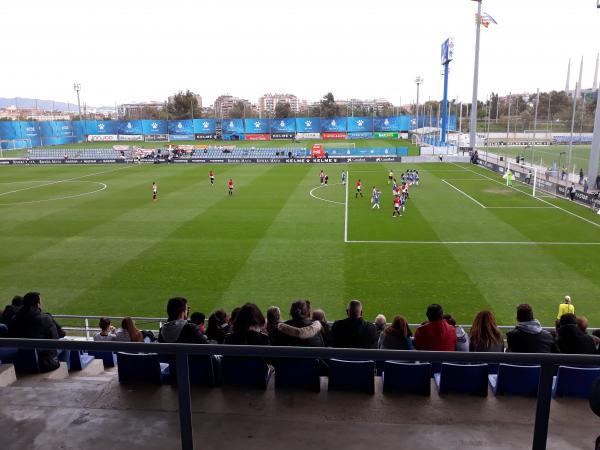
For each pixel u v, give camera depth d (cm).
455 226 3056
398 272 2216
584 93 7381
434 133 10962
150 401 531
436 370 727
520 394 563
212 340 903
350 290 2014
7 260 2445
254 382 562
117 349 323
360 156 7000
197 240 2784
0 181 5328
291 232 2945
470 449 436
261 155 7444
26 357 732
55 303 1922
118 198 4162
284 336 645
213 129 11281
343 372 556
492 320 802
